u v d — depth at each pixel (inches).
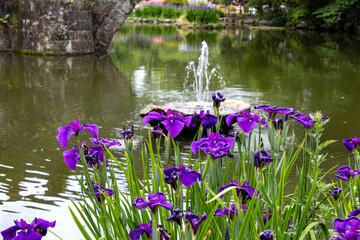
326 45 606.2
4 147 173.8
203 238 53.9
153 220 48.2
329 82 329.1
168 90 293.1
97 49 526.0
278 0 1015.6
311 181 67.4
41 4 470.0
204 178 62.9
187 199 63.7
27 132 195.3
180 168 51.5
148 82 322.7
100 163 63.1
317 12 878.4
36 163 156.0
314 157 68.0
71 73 359.9
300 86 311.9
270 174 66.9
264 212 69.7
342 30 888.3
